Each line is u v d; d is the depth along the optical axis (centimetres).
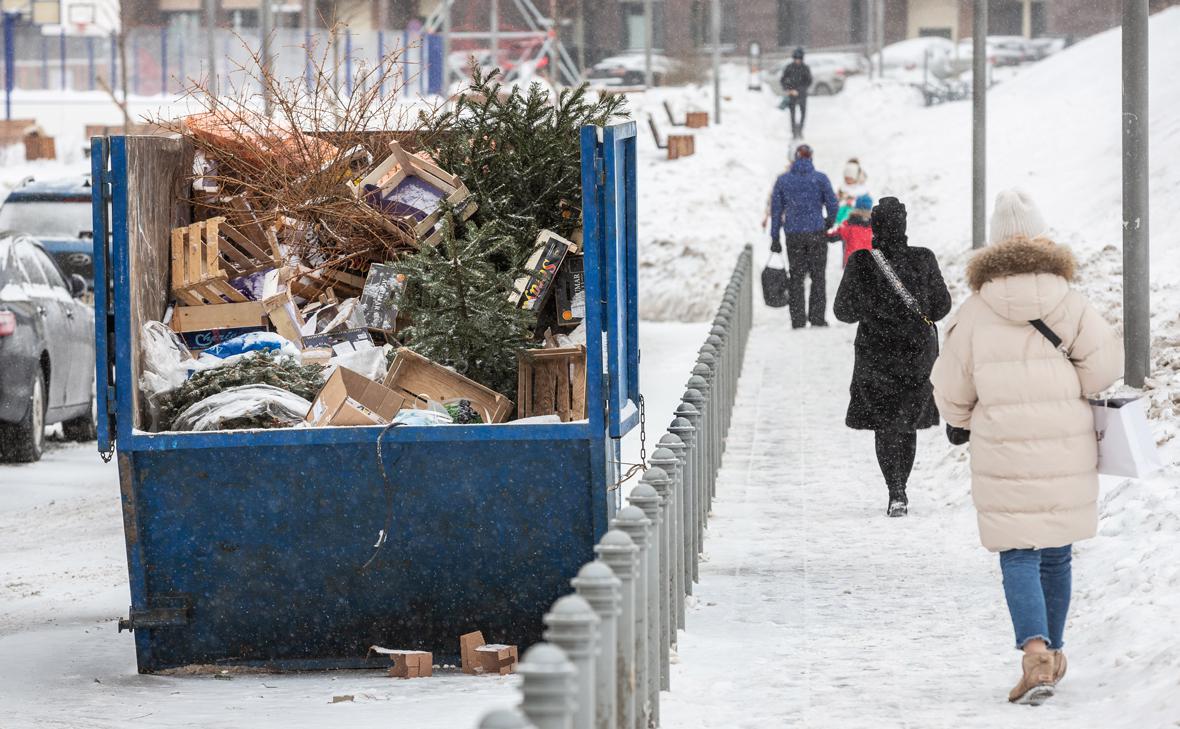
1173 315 4538
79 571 3306
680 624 2395
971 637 2334
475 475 2303
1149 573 2372
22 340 4906
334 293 2869
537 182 2828
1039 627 1925
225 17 19325
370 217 2778
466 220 2741
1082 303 1988
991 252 2005
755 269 9119
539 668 1141
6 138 15150
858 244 6962
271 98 2981
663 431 4469
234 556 2333
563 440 2286
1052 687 1900
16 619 2836
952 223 9150
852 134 13788
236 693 2169
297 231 2881
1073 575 2561
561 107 2878
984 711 1872
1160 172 7400
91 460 5122
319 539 2323
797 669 2142
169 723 1920
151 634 2361
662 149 12594
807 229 6994
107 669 2411
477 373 2578
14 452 4972
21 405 4900
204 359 2534
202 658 2367
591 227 2294
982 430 1997
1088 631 2225
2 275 4969
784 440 4541
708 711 1902
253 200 2877
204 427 2362
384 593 2339
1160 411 3431
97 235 2309
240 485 2312
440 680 2245
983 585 2714
